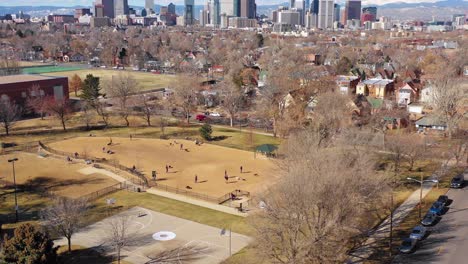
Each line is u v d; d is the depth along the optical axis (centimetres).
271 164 10488
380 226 7262
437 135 12244
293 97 13112
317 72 18088
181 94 15400
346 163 6906
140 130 13838
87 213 7888
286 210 5597
